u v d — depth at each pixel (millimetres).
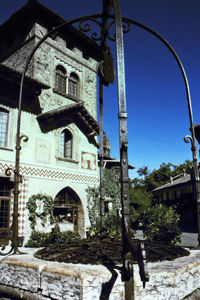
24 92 11977
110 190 16328
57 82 14586
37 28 13789
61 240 10852
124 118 3080
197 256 4441
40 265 3760
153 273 3311
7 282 4098
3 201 10586
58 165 12938
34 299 3648
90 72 16984
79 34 15656
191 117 5555
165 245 5137
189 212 29719
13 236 5156
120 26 3346
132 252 2676
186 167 49469
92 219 14055
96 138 15656
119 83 3164
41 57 13641
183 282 3543
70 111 13430
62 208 13547
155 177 53500
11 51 14922
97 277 3199
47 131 12711
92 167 15016
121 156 2994
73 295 3238
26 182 11227
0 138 10906
